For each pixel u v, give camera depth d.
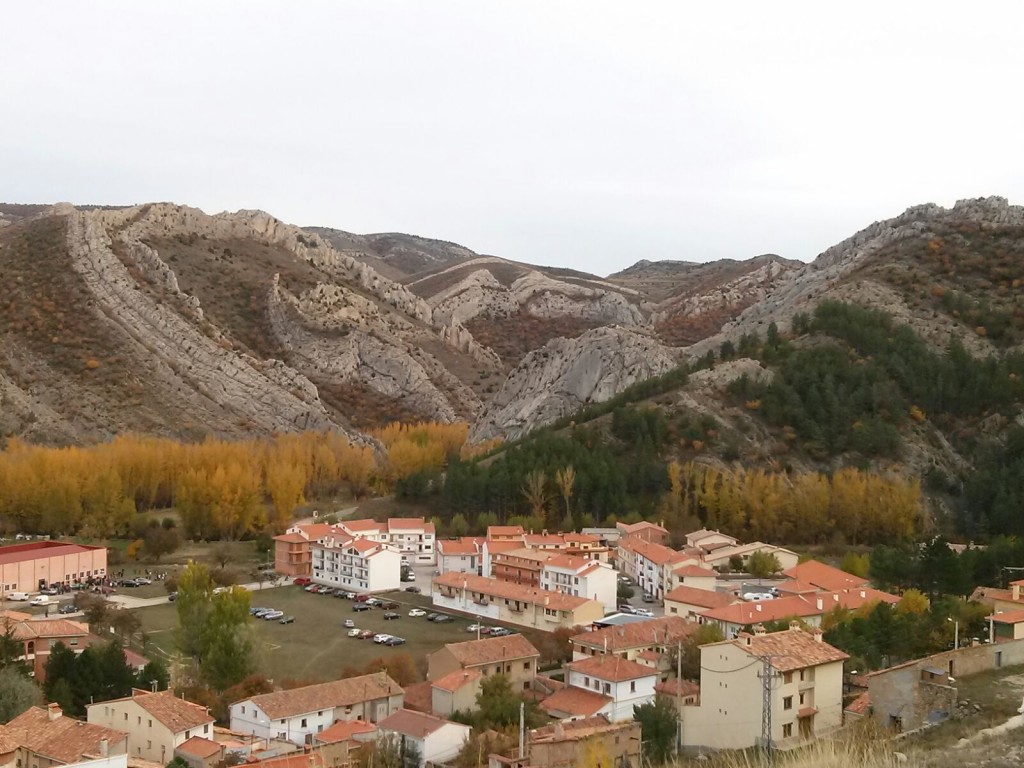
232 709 91.31
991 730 49.88
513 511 197.38
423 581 170.12
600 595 144.12
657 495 191.00
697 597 128.62
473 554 167.50
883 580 132.50
